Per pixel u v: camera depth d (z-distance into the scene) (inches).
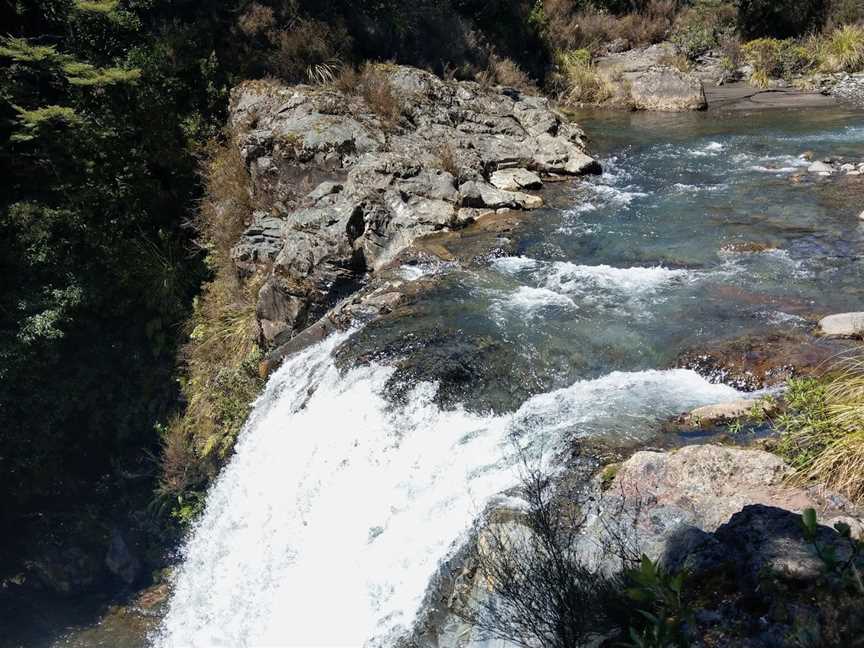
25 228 490.3
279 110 530.0
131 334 510.6
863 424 199.8
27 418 474.0
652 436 227.6
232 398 405.1
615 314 312.2
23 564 448.1
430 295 352.2
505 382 281.6
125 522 467.2
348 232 405.1
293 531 309.9
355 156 482.3
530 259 382.3
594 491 203.0
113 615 417.1
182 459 444.1
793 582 129.3
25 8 571.8
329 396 319.0
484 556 183.3
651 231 403.5
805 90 778.8
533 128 592.1
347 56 660.7
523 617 148.4
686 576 139.9
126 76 529.3
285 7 660.1
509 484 225.6
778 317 290.0
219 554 343.6
